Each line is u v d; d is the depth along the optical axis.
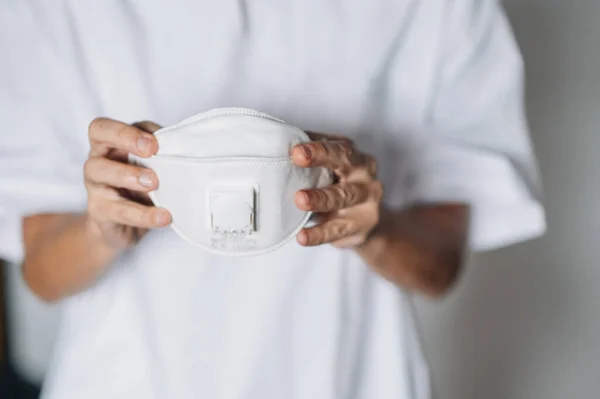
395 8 0.78
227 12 0.74
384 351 0.82
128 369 0.77
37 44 0.77
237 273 0.76
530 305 1.63
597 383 1.66
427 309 1.65
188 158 0.58
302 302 0.78
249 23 0.76
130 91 0.77
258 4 0.75
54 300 0.79
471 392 1.68
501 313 1.64
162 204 0.60
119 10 0.75
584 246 1.59
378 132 0.83
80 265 0.73
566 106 1.54
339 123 0.79
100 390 0.78
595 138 1.55
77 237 0.72
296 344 0.78
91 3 0.75
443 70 0.84
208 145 0.58
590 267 1.60
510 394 1.67
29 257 0.78
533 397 1.68
